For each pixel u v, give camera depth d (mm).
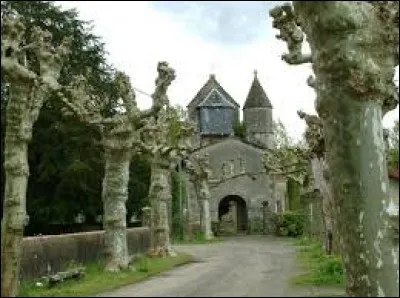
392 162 27406
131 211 49656
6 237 16297
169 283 19750
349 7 14570
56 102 42625
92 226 47156
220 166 72312
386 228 14445
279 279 20375
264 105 83688
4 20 16578
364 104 14633
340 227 14828
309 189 41375
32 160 45188
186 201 57438
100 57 48875
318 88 15094
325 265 21969
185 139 33344
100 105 25234
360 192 14492
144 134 31547
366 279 14359
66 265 22531
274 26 19172
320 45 14891
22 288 17844
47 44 18156
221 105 81188
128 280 20328
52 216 44938
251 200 71500
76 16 48219
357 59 14516
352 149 14578
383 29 15039
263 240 52438
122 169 23531
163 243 31578
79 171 43562
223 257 31688
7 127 16625
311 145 26125
